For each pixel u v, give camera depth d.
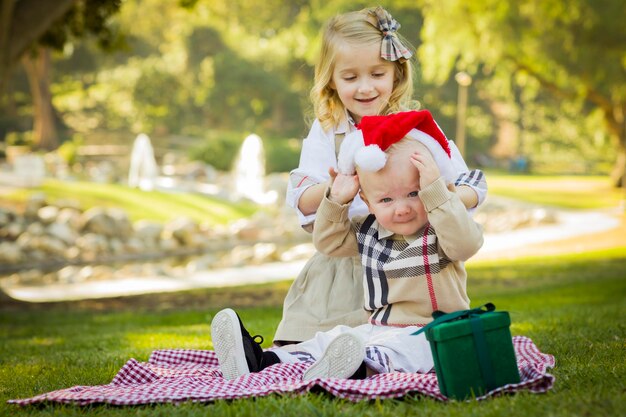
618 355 3.59
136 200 22.53
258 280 13.51
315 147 3.55
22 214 18.33
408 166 2.97
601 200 26.89
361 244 3.20
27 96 41.28
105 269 14.80
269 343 5.16
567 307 7.32
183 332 6.22
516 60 25.23
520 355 3.41
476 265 13.84
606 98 27.95
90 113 44.91
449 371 2.60
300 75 42.44
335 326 3.35
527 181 33.53
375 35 3.41
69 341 6.00
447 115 43.28
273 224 20.34
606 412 2.34
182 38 42.53
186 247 18.33
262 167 28.45
